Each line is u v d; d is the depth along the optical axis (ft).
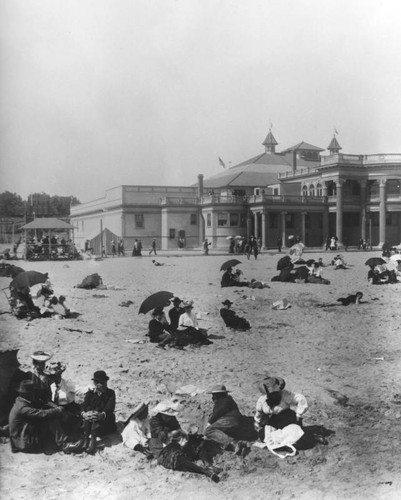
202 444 26.86
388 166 214.07
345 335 50.83
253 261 141.59
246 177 253.85
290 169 275.80
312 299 72.59
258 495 23.00
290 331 52.65
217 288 83.82
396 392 34.86
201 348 45.47
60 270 116.67
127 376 37.14
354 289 83.05
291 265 95.20
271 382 28.27
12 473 24.44
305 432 28.89
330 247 201.67
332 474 25.04
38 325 51.90
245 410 31.48
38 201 203.21
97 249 209.87
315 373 38.73
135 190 227.61
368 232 224.12
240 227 224.53
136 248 173.78
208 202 223.92
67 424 27.68
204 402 32.45
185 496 22.97
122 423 29.37
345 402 33.22
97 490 23.24
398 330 52.90
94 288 83.61
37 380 27.55
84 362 39.93
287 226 226.17
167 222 226.79
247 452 26.89
